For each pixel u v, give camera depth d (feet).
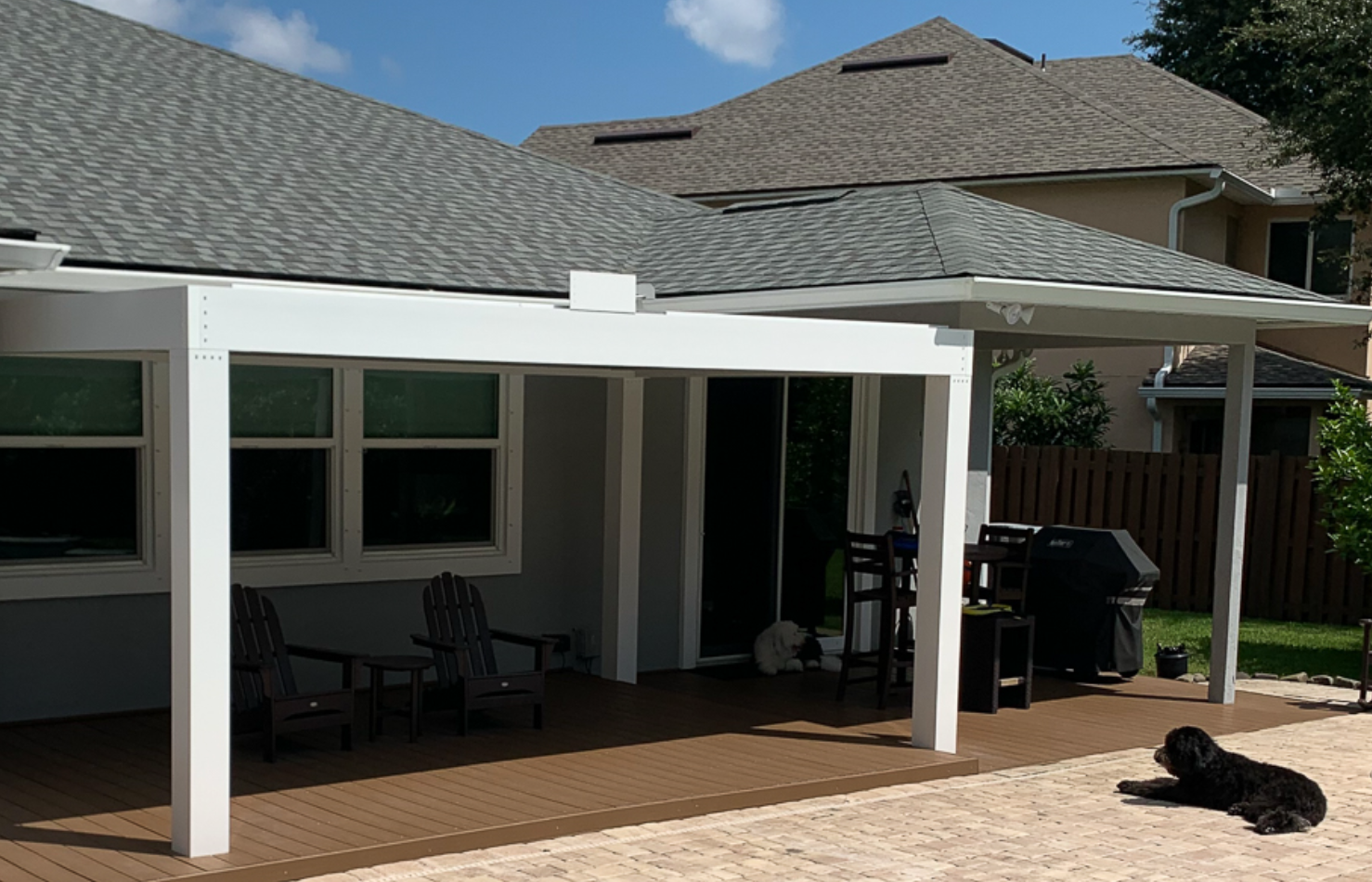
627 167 73.72
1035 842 21.86
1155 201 60.54
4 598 27.61
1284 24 56.95
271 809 21.67
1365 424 41.83
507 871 19.49
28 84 32.58
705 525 37.86
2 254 19.38
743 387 38.50
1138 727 31.53
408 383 33.17
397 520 33.24
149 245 25.55
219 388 18.79
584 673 35.63
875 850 21.03
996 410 62.59
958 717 31.99
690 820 22.72
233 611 26.27
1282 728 32.37
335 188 33.30
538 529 35.45
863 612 40.45
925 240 29.71
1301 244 65.98
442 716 29.66
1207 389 60.23
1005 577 38.11
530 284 30.40
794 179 66.95
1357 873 20.79
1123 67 77.00
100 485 29.12
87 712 28.86
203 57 38.73
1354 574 51.70
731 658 38.55
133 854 18.93
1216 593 34.96
